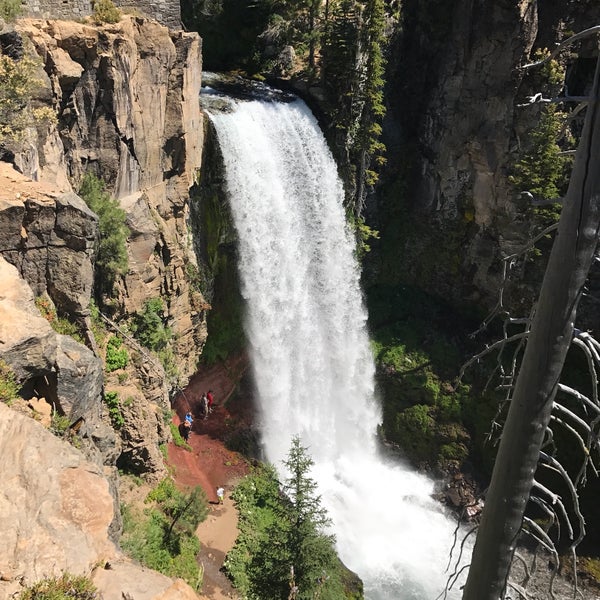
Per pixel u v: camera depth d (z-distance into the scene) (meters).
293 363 38.25
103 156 24.66
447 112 39.03
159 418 27.73
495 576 7.59
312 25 40.94
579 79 35.09
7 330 14.01
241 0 42.09
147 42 25.64
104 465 19.25
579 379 35.00
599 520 33.72
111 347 25.33
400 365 40.72
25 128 19.75
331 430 40.00
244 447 34.31
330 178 37.75
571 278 6.40
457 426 39.09
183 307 30.52
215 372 35.59
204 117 31.05
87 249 19.19
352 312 40.66
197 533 27.06
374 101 37.09
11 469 9.98
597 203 6.18
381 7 34.78
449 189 40.69
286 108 35.84
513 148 36.47
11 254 18.02
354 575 28.66
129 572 9.16
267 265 35.38
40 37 21.27
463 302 42.59
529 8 33.53
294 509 23.62
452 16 37.06
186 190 29.84
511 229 37.81
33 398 15.38
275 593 22.42
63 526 9.44
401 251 43.75
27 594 8.16
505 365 39.12
